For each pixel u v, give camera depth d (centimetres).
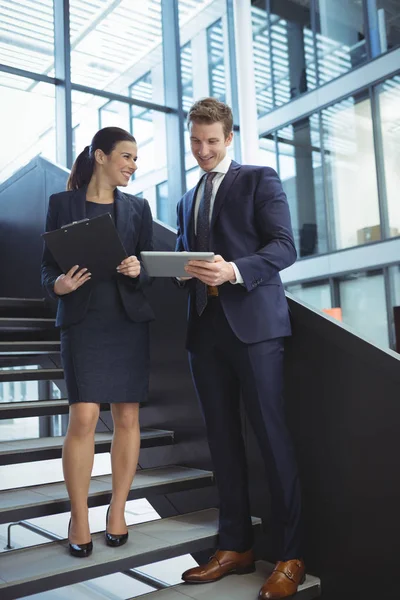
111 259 189
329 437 209
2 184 488
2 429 656
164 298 284
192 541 206
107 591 297
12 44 752
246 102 926
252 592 196
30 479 525
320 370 212
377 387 193
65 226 182
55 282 191
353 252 1040
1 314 362
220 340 205
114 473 205
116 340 202
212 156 209
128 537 209
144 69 855
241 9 927
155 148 862
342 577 204
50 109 762
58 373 292
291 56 1128
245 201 204
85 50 804
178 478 240
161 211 866
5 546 378
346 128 1058
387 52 992
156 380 288
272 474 199
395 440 188
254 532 226
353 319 1046
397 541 187
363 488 197
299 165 1123
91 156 212
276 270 195
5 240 477
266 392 198
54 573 175
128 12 852
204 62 930
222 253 206
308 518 216
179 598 192
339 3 1067
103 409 294
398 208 990
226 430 212
